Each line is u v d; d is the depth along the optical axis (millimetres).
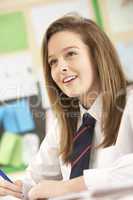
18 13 2086
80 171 960
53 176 1162
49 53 1056
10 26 2084
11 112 1669
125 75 1103
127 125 1030
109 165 930
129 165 849
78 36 1046
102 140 1028
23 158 1788
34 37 2070
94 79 1069
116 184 755
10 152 1835
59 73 1049
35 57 2029
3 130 1821
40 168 1160
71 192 839
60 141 1103
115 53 1087
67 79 1052
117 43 1983
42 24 2074
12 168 1822
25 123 1613
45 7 2080
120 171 847
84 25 1063
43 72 1103
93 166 1002
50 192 866
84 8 2084
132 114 1012
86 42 1051
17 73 1858
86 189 836
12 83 1582
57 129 1162
